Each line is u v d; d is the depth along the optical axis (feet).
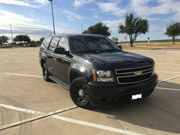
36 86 17.22
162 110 10.96
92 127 8.96
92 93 9.92
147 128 8.79
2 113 10.73
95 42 14.35
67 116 10.28
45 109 11.35
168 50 66.28
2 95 14.35
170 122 9.37
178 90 14.98
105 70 9.52
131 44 126.11
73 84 11.53
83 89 11.13
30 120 9.75
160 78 19.35
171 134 8.22
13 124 9.27
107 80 9.50
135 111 10.87
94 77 9.80
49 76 17.99
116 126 9.05
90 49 13.19
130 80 9.84
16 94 14.62
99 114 10.52
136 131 8.52
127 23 121.80
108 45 14.66
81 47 13.24
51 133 8.38
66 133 8.38
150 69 10.78
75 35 14.73
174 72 22.86
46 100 13.08
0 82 18.98
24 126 9.08
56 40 16.31
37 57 51.78
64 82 14.48
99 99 9.85
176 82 17.57
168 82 17.60
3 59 46.32
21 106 11.89
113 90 9.39
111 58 10.66
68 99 13.28
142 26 118.01
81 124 9.29
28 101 12.88
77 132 8.46
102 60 10.23
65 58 12.89
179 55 45.83
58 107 11.68
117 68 9.56
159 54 49.55
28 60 43.06
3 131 8.55
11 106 11.90
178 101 12.46
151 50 67.92
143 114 10.43
